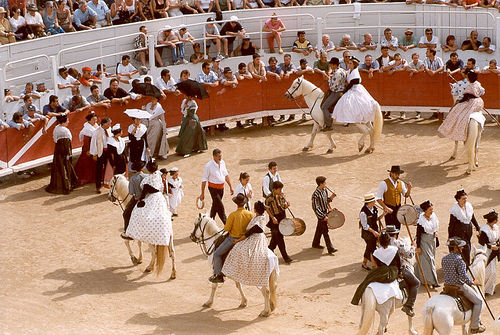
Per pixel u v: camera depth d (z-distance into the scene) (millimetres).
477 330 18297
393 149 33906
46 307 21000
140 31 37125
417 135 35656
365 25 41500
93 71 36469
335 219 24562
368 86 37750
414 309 21078
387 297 18297
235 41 39938
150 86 32281
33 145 30141
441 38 40688
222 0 40656
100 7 37625
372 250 23016
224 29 39094
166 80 34625
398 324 20312
